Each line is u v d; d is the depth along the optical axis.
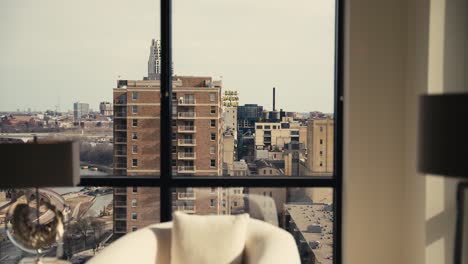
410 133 3.65
